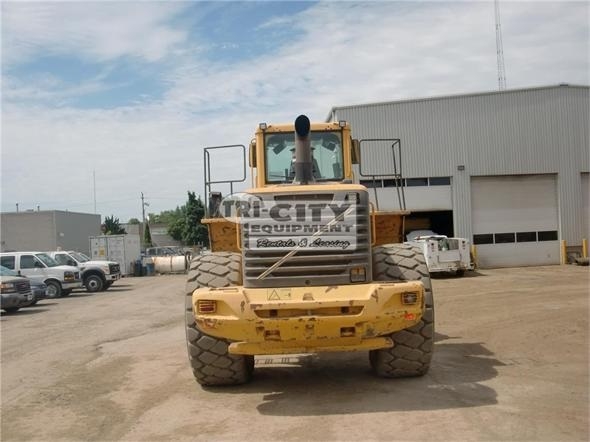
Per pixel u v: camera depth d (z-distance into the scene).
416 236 28.20
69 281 24.94
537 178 29.67
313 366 8.25
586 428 5.29
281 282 6.35
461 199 28.89
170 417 6.17
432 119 28.89
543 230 29.59
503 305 14.34
